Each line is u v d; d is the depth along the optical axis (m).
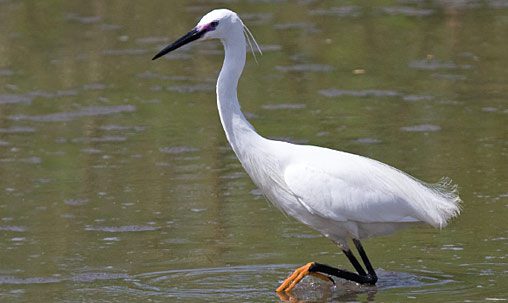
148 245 11.77
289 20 24.05
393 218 10.76
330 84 19.22
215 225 12.43
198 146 15.88
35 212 13.01
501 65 20.22
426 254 11.45
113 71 20.27
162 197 13.52
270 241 11.90
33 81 19.66
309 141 15.95
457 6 25.02
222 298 10.20
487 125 16.53
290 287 10.37
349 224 10.73
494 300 9.92
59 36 22.89
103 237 12.05
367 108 17.66
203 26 10.95
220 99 10.99
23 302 10.03
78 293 10.29
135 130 16.75
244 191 13.73
